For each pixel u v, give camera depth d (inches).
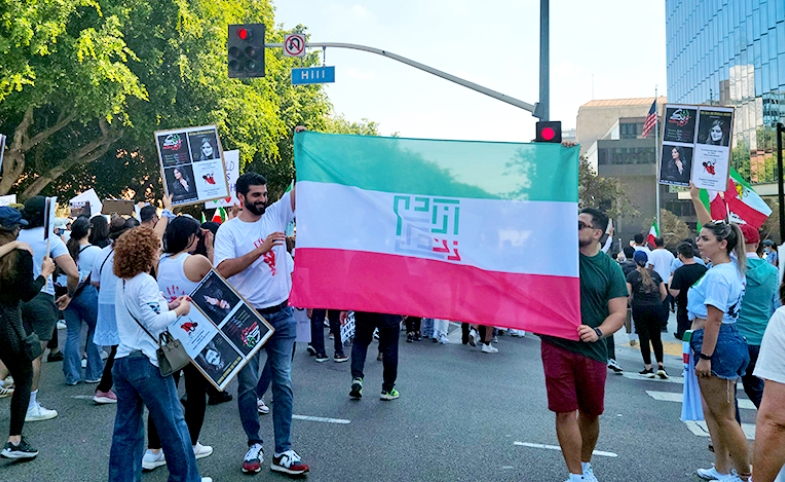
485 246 176.7
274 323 189.0
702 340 189.2
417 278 179.3
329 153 186.2
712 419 192.1
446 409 267.1
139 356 152.0
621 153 3125.0
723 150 263.4
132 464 155.3
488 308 174.4
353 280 181.8
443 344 469.1
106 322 255.8
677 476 195.8
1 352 188.4
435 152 182.2
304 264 184.1
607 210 2305.6
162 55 754.2
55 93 681.0
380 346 282.0
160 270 180.5
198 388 190.2
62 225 434.3
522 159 177.8
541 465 199.9
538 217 174.9
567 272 170.9
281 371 188.2
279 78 1160.8
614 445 227.0
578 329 167.2
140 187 1083.3
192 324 171.8
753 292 199.5
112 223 255.6
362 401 276.4
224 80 822.5
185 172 297.1
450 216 179.2
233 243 190.9
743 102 1919.3
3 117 804.6
